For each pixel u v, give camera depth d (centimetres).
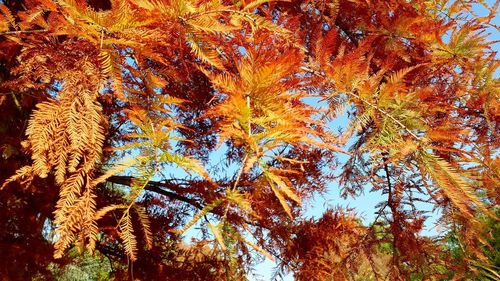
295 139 115
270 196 328
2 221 314
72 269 717
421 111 172
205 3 129
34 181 296
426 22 240
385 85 158
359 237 373
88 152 128
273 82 119
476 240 271
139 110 124
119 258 462
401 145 156
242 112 113
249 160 110
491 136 231
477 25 219
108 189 416
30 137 117
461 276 276
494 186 179
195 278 410
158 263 432
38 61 133
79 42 129
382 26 247
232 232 114
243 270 370
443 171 149
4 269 311
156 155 125
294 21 192
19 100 284
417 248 319
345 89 162
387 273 337
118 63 129
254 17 152
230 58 180
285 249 390
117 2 115
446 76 259
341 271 365
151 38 126
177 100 146
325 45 161
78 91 123
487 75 220
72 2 113
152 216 449
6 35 145
